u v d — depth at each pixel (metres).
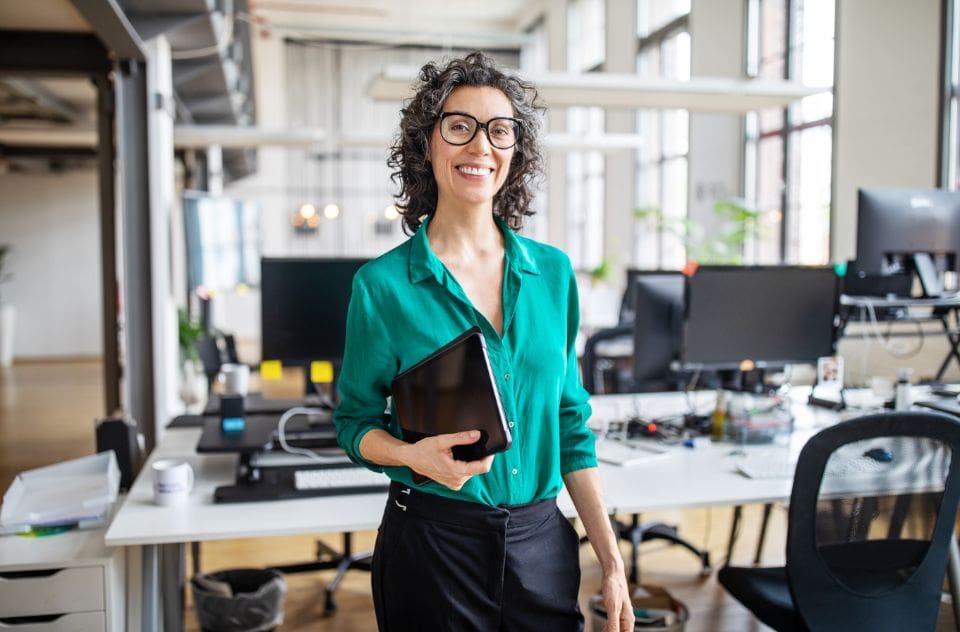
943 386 3.36
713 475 2.44
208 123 9.80
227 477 2.43
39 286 11.82
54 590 2.03
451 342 1.26
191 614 3.01
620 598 1.38
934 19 4.90
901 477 1.92
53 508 2.26
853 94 5.62
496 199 1.51
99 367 10.78
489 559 1.33
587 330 7.14
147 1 4.48
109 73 4.86
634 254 10.24
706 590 3.29
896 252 3.27
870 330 4.17
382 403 1.43
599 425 2.96
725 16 7.58
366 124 14.41
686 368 2.96
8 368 10.78
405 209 1.50
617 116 10.66
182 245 9.98
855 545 1.93
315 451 2.62
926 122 4.98
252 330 13.70
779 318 3.04
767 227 7.11
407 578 1.34
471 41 14.05
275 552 3.71
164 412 5.09
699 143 8.27
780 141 7.04
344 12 13.00
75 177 11.81
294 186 14.29
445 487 1.34
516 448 1.37
